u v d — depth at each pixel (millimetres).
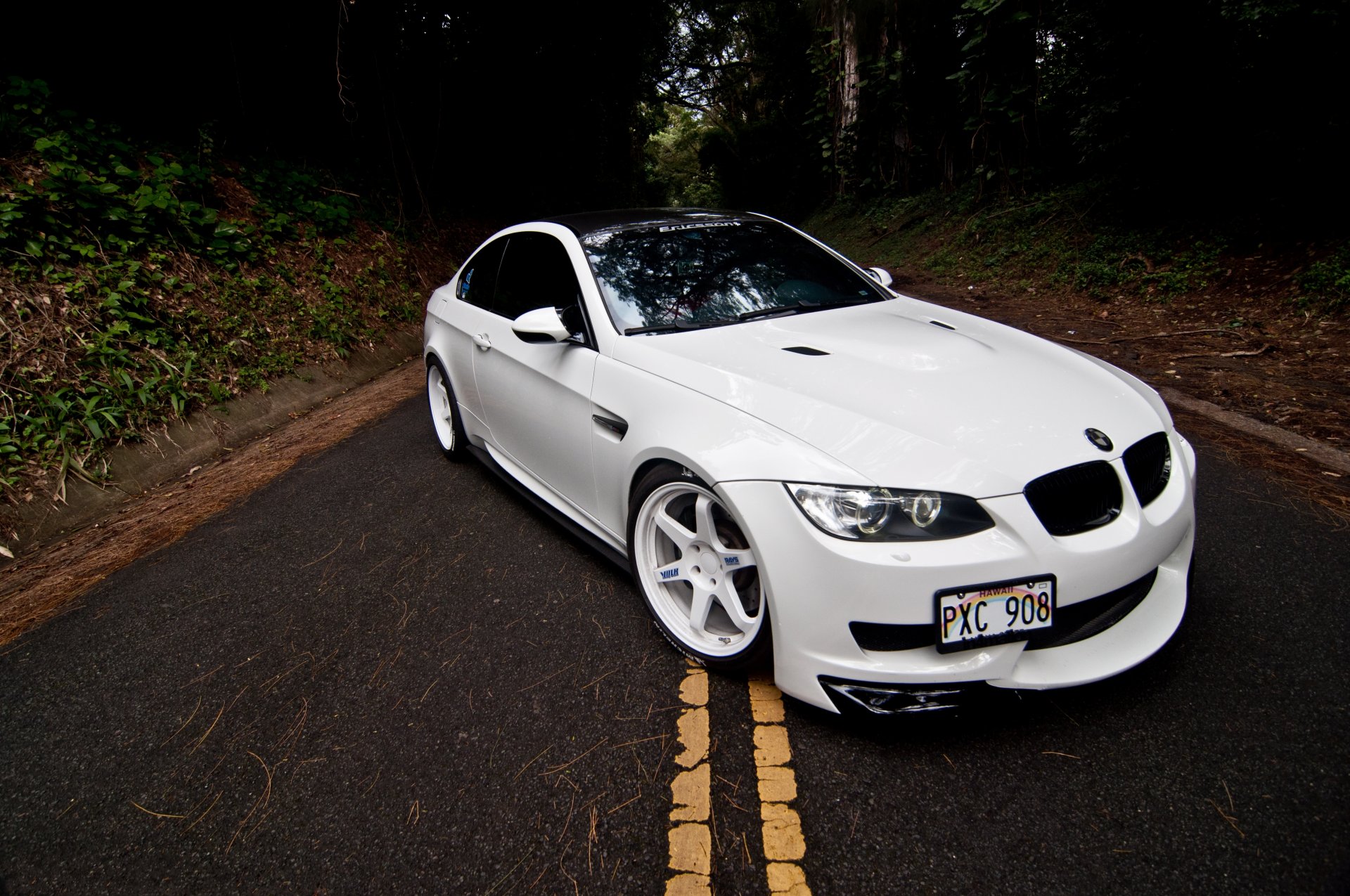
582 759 1989
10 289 4672
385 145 10562
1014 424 1978
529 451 3279
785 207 25766
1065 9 7797
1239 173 7184
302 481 4277
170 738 2234
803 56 23750
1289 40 5727
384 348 7438
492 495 3852
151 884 1730
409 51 10984
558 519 3158
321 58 9258
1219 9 6082
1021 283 9086
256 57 8586
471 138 13008
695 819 1761
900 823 1706
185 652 2686
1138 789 1739
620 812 1802
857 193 18422
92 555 3580
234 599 3027
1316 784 1709
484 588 2932
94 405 4438
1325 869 1500
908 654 1851
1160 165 7793
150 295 5453
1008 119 11805
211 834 1857
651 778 1899
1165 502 2070
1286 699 1986
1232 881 1496
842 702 1908
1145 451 2080
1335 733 1858
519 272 3586
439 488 3994
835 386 2168
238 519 3812
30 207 5227
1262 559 2688
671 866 1643
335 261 7926
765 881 1592
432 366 4477
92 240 5500
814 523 1862
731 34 26281
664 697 2209
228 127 8320
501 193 14000
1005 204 11805
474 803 1872
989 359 2383
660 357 2502
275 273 6898
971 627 1795
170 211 6195
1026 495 1826
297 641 2684
